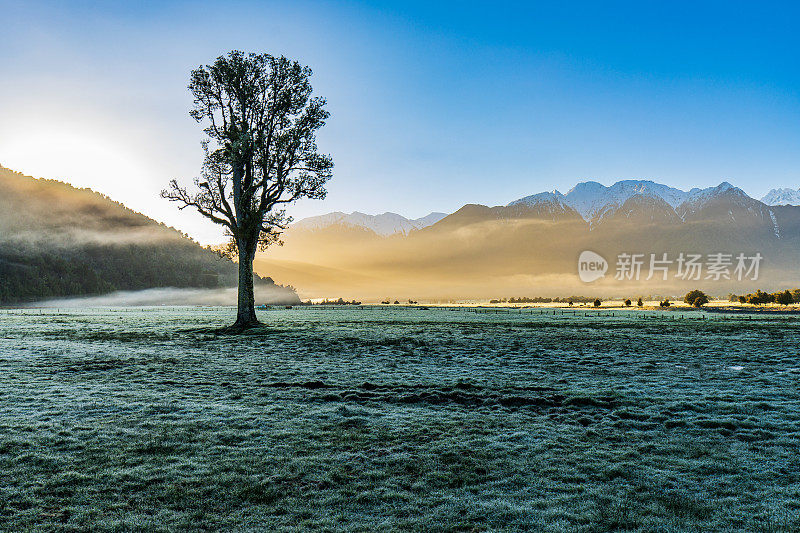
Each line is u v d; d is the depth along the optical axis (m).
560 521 9.66
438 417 17.02
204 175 52.31
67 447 13.74
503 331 54.66
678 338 46.25
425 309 142.88
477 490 11.12
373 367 28.38
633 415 17.06
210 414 17.28
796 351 35.19
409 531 9.34
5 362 29.38
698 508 10.09
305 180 53.66
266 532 9.28
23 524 9.49
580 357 32.75
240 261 53.75
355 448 13.81
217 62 51.78
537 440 14.51
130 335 47.66
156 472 12.05
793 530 9.14
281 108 53.25
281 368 27.75
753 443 14.00
